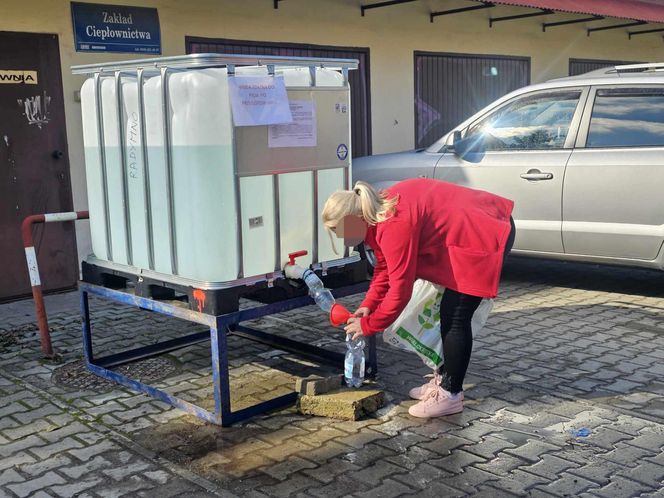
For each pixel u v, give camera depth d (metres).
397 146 9.92
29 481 3.31
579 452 3.48
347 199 3.50
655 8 11.96
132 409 4.09
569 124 6.27
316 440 3.67
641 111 5.96
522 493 3.12
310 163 3.95
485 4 9.93
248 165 3.65
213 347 3.71
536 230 6.38
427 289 3.92
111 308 6.27
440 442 3.61
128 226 4.12
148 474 3.36
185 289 3.80
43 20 6.49
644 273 7.42
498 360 4.79
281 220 3.88
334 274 4.26
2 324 5.85
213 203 3.63
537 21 11.70
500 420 3.85
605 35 13.20
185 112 3.61
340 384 4.16
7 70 6.34
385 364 4.73
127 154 4.02
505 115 6.67
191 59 3.51
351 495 3.13
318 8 8.70
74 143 6.81
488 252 3.62
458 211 3.61
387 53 9.57
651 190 5.76
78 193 6.89
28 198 6.59
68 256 6.92
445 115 10.53
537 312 5.98
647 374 4.49
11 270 6.55
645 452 3.47
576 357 4.82
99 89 4.14
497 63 11.18
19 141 6.48
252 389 4.37
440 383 3.93
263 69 4.02
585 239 6.14
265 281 3.83
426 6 9.91
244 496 3.14
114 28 6.95
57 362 4.90
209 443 3.66
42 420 3.97
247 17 8.02
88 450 3.61
